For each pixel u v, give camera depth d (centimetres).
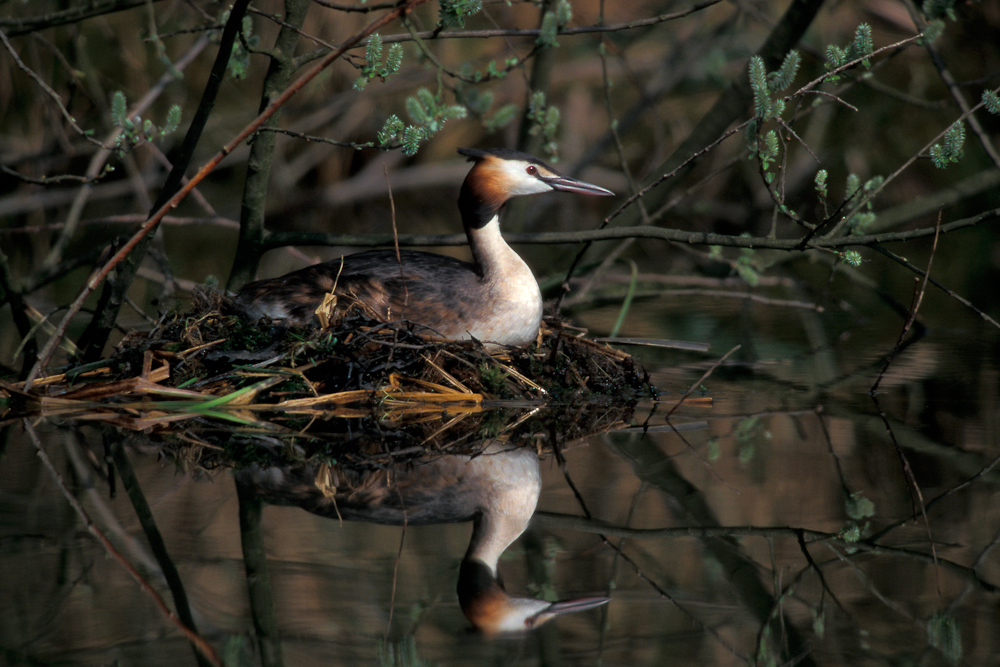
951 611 496
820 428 890
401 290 1042
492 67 1015
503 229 1473
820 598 516
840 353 1295
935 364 1203
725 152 2208
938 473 744
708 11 2156
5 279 1116
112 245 1056
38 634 471
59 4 1391
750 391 1061
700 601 519
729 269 1558
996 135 1966
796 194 2234
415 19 1278
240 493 696
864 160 2198
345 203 2294
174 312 1020
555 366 1022
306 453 802
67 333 1381
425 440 841
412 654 462
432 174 2258
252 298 1023
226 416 913
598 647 467
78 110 1667
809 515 651
